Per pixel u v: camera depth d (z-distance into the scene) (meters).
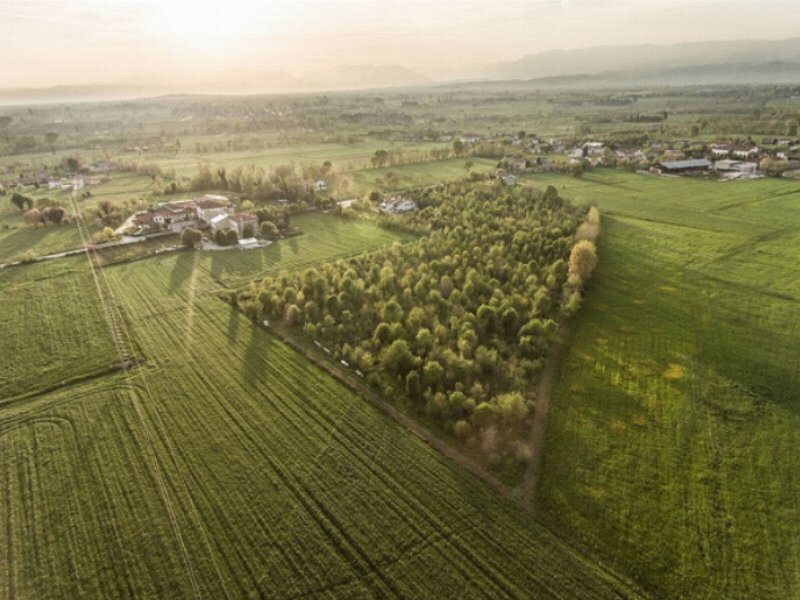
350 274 99.56
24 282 105.19
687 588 42.19
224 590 43.00
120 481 54.12
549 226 123.50
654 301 90.75
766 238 118.00
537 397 66.06
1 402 67.31
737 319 83.31
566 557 44.91
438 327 79.69
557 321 85.19
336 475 54.12
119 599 42.56
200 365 74.69
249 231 133.38
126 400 67.12
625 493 51.25
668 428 59.84
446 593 42.09
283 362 75.12
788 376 68.50
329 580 43.50
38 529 48.78
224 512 50.19
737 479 52.62
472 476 53.72
